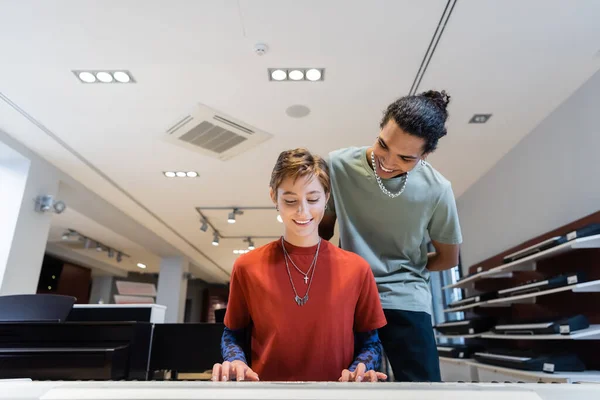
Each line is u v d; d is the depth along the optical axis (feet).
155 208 17.83
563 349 9.50
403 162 3.82
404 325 4.22
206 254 26.94
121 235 23.26
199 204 17.34
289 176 3.02
